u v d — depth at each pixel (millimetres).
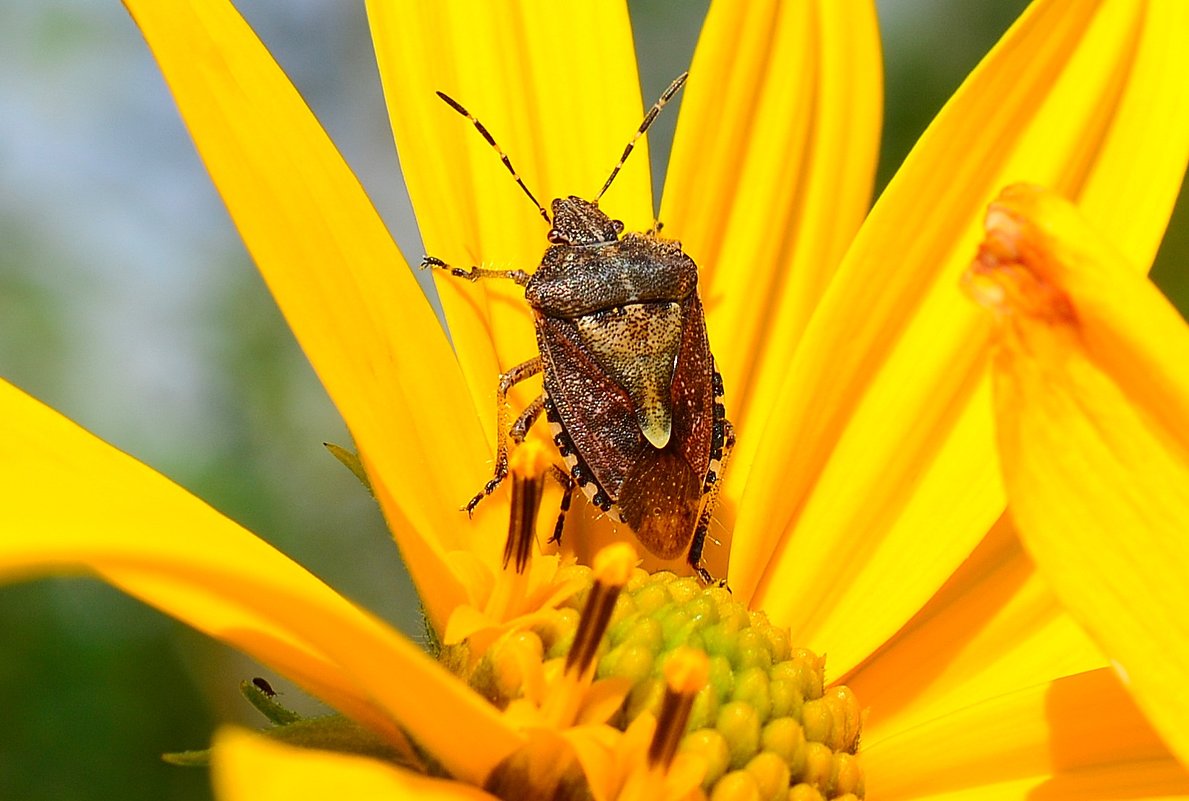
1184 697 99
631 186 121
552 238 120
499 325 121
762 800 111
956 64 162
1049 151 116
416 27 118
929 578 116
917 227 116
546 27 120
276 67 111
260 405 164
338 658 101
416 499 113
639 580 115
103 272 168
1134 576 99
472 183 119
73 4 171
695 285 120
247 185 109
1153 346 99
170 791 143
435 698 102
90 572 102
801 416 117
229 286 169
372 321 112
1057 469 100
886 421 117
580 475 120
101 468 102
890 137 161
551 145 120
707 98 120
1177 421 99
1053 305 99
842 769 112
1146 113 116
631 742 107
